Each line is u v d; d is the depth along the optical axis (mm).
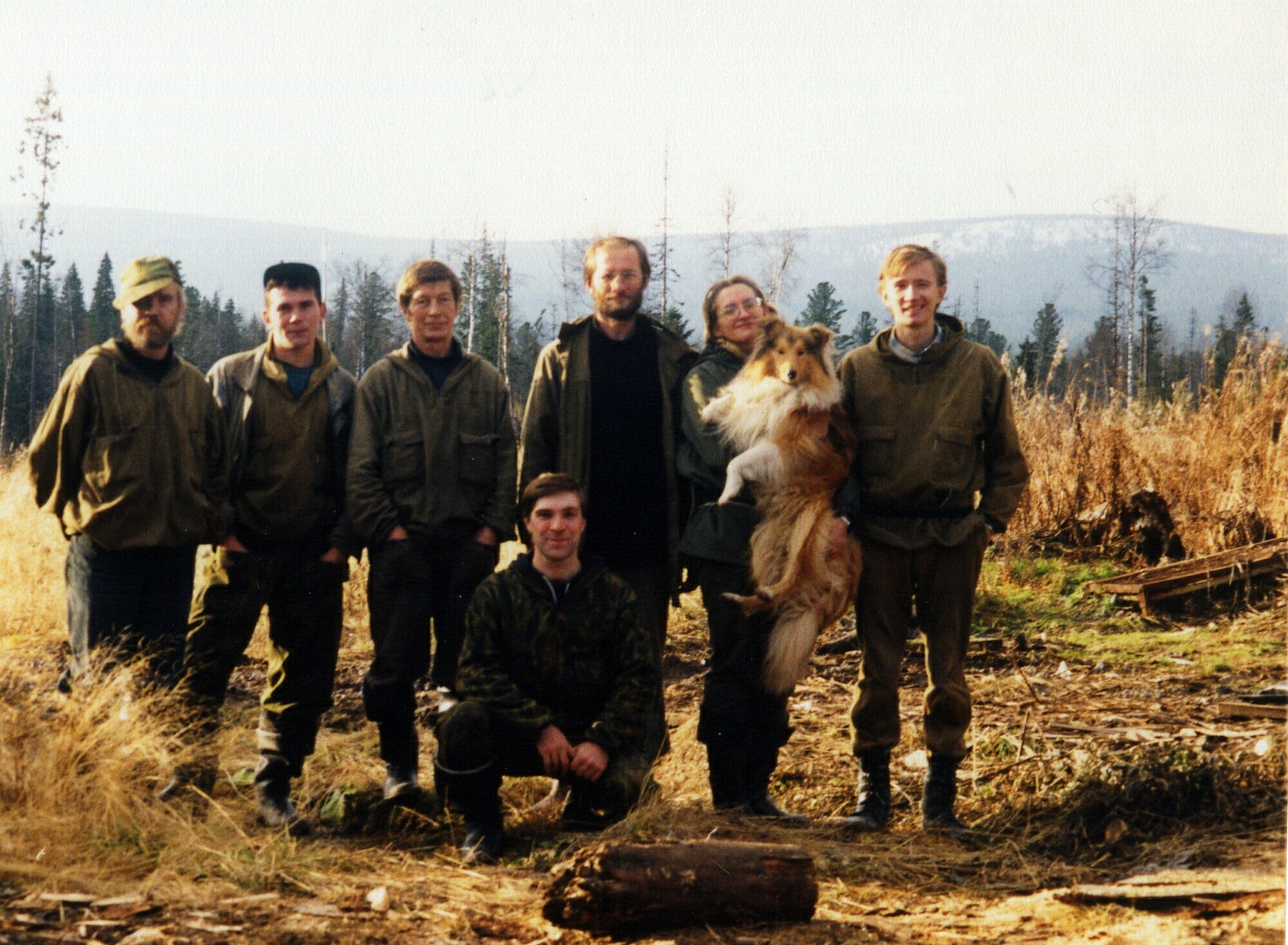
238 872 3783
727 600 4785
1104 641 8164
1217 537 9992
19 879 3576
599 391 5004
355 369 54812
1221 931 3148
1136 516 10531
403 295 4922
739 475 4840
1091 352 40250
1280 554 8922
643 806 4410
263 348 4852
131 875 3744
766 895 3445
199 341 52688
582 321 5121
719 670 4863
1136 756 4801
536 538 4387
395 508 4730
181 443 4609
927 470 4785
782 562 4797
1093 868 4133
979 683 6965
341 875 3916
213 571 4715
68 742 4129
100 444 4527
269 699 4754
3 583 8523
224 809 4539
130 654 4609
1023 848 4406
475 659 4324
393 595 4723
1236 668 7172
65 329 56656
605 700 4461
